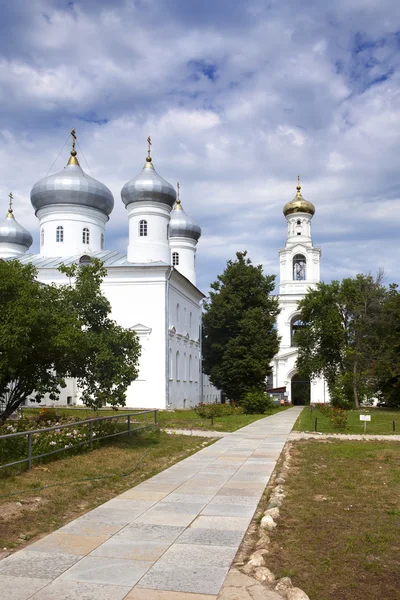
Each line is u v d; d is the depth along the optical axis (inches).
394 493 492.1
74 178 2091.5
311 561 315.3
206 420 1369.3
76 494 479.8
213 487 524.1
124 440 835.4
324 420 1456.7
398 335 2201.0
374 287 2329.0
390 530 375.6
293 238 3294.8
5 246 2522.1
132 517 411.5
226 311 2186.3
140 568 303.6
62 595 267.4
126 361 872.9
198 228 2593.5
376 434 1092.5
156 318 1835.6
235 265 2251.5
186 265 2566.4
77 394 1824.6
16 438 632.4
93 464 625.0
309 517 408.2
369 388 2229.3
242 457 720.3
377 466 642.2
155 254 1937.7
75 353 796.6
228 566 307.9
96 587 277.3
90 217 2138.3
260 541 349.1
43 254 2117.4
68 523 393.4
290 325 3260.3
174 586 279.4
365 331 2295.8
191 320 2322.8
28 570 299.0
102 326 894.4
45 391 838.5
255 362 2085.4
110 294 1866.4
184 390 2094.0
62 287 893.8
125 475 579.5
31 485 503.2
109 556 323.0
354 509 434.3
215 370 2225.6
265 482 549.6
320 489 510.3
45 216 2124.8
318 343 2443.4
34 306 754.8
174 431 1056.8
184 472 606.2
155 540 354.3
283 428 1179.9
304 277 3331.7
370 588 280.5
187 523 395.9
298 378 3326.8
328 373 2412.6
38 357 800.3
